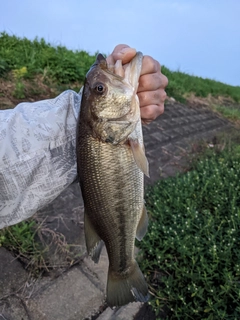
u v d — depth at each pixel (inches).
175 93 69.8
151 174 34.8
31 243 21.2
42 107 11.9
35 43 55.6
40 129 11.3
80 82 49.4
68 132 11.8
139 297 13.2
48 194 11.5
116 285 13.2
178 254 22.4
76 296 18.9
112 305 13.0
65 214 25.0
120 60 11.8
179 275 20.4
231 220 24.8
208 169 34.7
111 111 11.3
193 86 83.0
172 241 22.6
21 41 54.6
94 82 11.4
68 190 28.0
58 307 18.2
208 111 69.3
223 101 88.1
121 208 12.0
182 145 44.3
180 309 18.4
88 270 20.8
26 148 10.9
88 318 18.3
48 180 11.4
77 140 11.3
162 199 28.6
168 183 31.4
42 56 49.6
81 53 63.0
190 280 20.3
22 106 11.8
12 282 19.0
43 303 18.2
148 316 18.8
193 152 42.3
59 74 47.4
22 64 45.5
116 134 11.5
